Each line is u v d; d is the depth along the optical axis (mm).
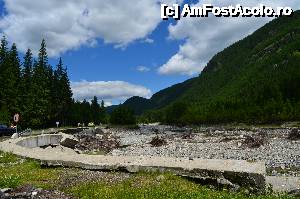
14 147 31422
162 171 17922
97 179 17031
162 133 98250
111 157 21125
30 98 101250
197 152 48906
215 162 18469
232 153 46281
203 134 87750
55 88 118125
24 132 66562
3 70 95875
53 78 117875
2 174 18203
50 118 114938
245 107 160000
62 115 125062
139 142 67875
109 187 15250
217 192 14680
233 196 14250
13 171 19516
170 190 14547
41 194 14320
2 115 86625
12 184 15758
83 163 20062
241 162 18312
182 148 54406
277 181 20812
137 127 143750
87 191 14734
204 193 14195
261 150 48531
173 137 79375
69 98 123875
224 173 16594
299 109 135375
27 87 103000
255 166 17344
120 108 155500
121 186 15406
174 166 17750
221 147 53875
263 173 16156
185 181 16625
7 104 94875
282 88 172375
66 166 20656
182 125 164875
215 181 16672
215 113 159500
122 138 79125
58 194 14570
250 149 50250
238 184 16328
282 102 145750
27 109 99500
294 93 166375
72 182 16516
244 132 92500
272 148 50438
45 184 16094
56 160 20938
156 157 20469
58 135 52344
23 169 20328
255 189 16031
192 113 171500
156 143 61469
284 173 29953
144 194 14086
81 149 49219
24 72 104250
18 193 14133
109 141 64438
